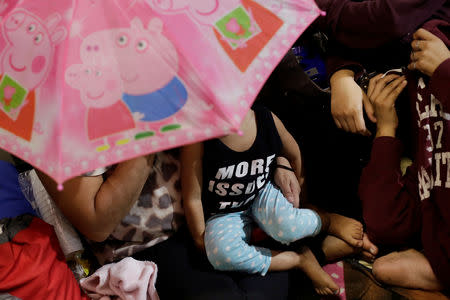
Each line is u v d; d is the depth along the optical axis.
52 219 1.35
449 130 1.29
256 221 1.56
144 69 0.90
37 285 1.11
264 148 1.41
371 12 1.42
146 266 1.30
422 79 1.38
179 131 0.90
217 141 1.33
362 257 1.62
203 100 0.90
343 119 1.54
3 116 0.94
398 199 1.48
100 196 1.16
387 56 1.55
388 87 1.46
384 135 1.50
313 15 1.07
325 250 1.63
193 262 1.44
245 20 1.00
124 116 0.90
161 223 1.43
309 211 1.54
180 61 0.91
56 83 0.89
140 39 0.91
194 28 0.94
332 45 1.64
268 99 1.76
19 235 1.14
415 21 1.39
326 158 1.79
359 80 1.61
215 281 1.38
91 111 0.90
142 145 0.90
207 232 1.44
